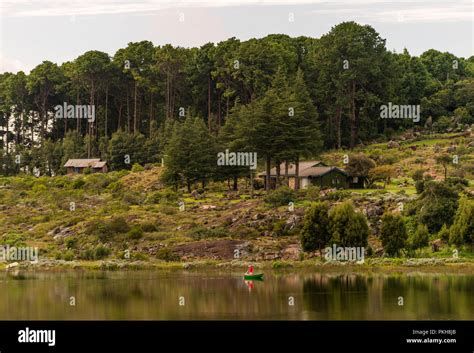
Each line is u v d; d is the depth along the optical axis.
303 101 170.38
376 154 186.12
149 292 97.00
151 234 135.38
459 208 121.44
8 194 178.12
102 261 125.25
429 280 102.44
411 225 126.50
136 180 183.62
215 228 135.62
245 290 97.19
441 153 181.25
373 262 116.56
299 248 124.25
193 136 169.12
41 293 97.50
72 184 185.00
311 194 145.12
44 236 142.88
